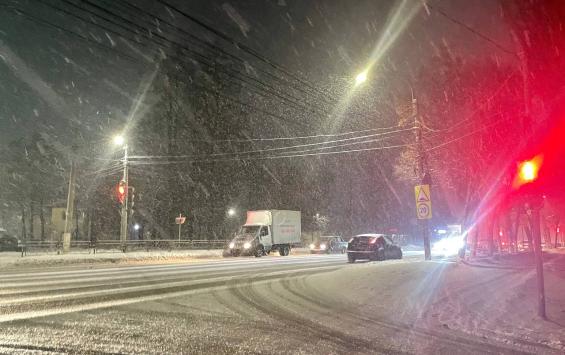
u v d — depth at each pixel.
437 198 31.70
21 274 16.97
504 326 8.20
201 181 50.94
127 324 8.09
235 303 10.54
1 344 6.64
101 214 51.19
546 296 11.12
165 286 13.44
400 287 12.94
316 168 53.19
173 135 49.84
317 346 6.84
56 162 50.88
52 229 40.28
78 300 10.57
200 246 42.28
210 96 45.59
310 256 34.09
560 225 59.66
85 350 6.42
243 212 52.19
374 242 24.50
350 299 11.20
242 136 46.16
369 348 6.79
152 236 50.94
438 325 8.37
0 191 51.75
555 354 6.59
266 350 6.58
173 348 6.61
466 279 14.23
